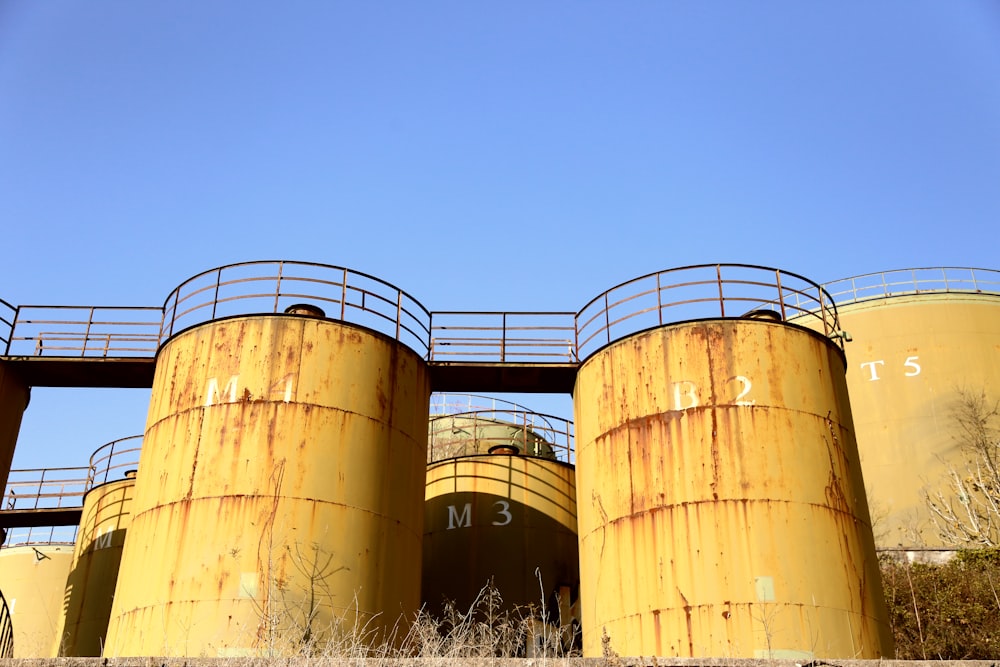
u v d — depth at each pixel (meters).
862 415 37.34
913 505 35.25
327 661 12.45
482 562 27.62
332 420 21.86
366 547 21.16
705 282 22.89
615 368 22.77
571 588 27.28
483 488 28.81
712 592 19.41
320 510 20.91
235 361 22.27
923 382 36.81
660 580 20.03
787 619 18.98
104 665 12.30
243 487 20.81
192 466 21.33
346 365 22.56
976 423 35.53
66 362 25.08
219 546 20.30
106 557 29.94
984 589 27.27
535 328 26.00
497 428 33.47
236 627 19.42
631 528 20.89
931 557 29.77
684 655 19.14
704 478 20.48
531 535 27.89
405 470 22.86
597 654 20.83
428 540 28.64
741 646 18.80
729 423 20.89
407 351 24.08
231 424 21.53
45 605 37.19
